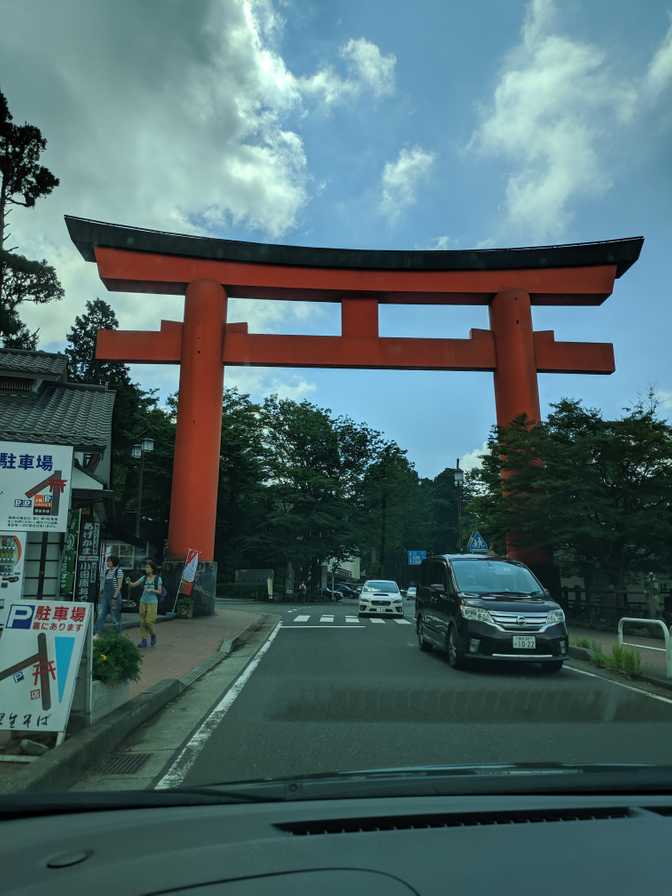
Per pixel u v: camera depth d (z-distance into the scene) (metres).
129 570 22.53
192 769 5.41
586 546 19.47
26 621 5.62
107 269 21.48
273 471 42.06
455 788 2.86
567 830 2.33
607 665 11.36
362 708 7.83
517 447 19.95
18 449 9.79
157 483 40.72
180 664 11.42
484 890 1.83
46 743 5.50
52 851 2.20
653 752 5.87
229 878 1.90
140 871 1.97
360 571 81.69
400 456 47.53
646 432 17.75
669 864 2.04
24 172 29.73
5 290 31.22
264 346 22.11
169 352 22.14
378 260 22.41
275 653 13.31
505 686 9.42
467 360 22.56
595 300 23.28
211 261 22.05
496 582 11.71
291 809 2.59
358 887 1.83
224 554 46.12
